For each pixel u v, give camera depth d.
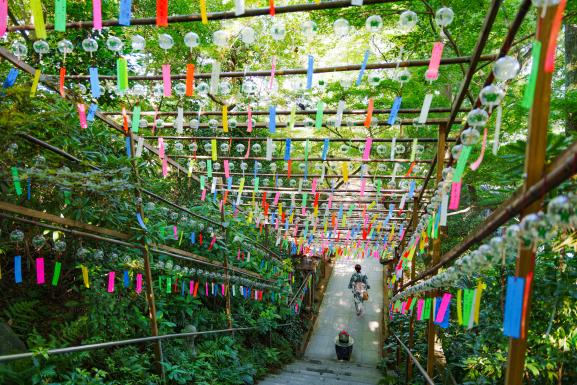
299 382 5.63
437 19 2.21
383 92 5.28
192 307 5.07
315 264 11.57
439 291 3.47
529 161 1.28
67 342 3.04
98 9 2.09
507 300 1.35
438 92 5.52
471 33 4.50
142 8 6.64
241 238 6.13
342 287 12.41
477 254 1.72
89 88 4.35
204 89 3.00
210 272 5.81
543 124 1.28
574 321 2.57
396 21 4.68
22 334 3.06
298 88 3.41
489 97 1.75
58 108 3.09
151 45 6.43
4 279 3.47
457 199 2.11
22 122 2.46
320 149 7.65
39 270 2.75
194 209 5.80
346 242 9.16
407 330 6.53
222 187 5.82
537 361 2.61
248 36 2.48
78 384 2.76
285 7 2.11
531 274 1.33
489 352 3.34
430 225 3.43
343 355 8.16
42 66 4.24
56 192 3.26
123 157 3.53
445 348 4.63
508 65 1.73
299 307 9.41
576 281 2.42
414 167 4.41
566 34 3.98
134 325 4.10
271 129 3.29
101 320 3.49
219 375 4.55
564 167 1.01
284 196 6.92
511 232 1.35
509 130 4.46
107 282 3.86
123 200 3.68
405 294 4.89
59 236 3.35
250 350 6.17
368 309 10.87
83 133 3.65
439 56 2.13
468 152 1.97
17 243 3.41
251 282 6.54
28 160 2.97
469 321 1.89
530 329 2.67
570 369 2.61
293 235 8.45
